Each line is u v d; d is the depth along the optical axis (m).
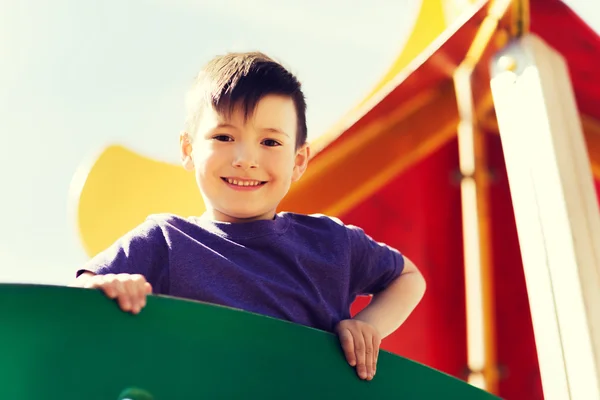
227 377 0.84
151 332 0.81
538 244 1.36
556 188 1.37
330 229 1.22
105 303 0.80
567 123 1.47
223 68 1.17
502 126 1.50
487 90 1.80
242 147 1.13
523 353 1.89
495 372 1.86
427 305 1.89
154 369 0.80
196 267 1.09
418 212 1.91
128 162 1.96
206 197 1.15
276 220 1.17
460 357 1.88
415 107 1.80
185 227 1.13
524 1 1.60
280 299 1.09
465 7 1.97
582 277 1.30
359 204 1.88
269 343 0.88
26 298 0.77
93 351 0.78
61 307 0.78
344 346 0.95
